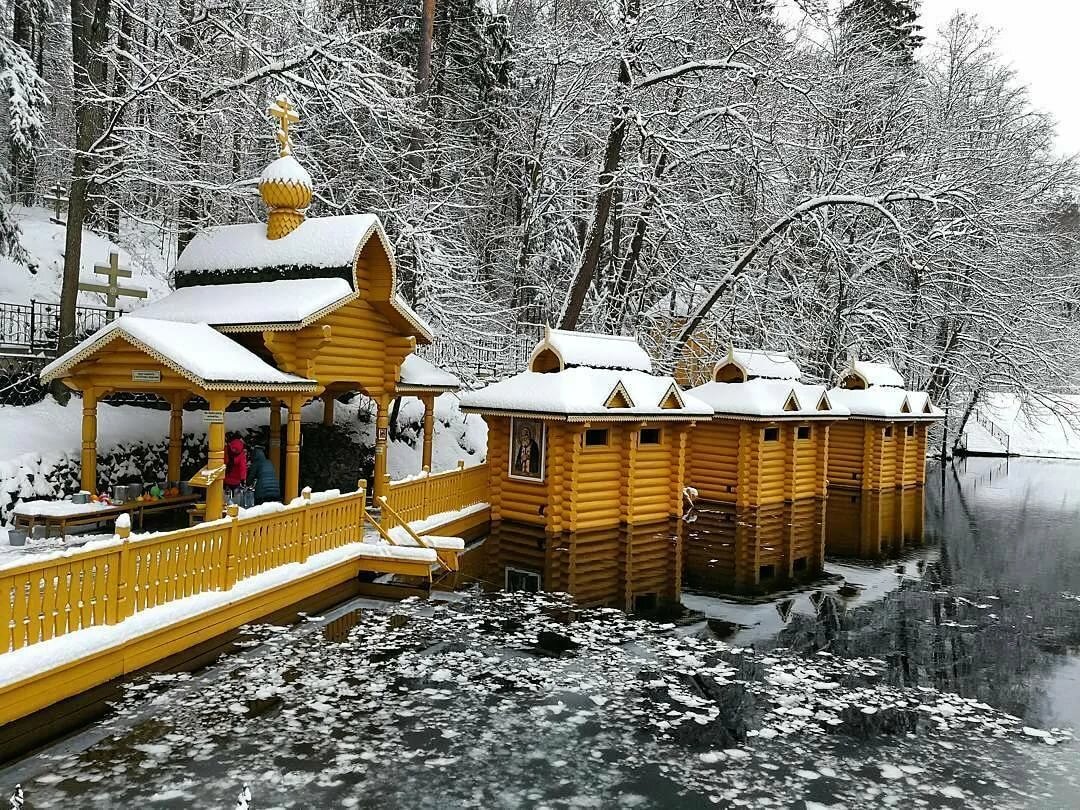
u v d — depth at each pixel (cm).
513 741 744
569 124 2680
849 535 1995
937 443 4122
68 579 758
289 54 1838
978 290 3197
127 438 1536
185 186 1817
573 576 1402
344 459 1992
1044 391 3675
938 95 3791
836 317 3197
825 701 889
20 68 2038
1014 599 1404
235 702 793
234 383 1155
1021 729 829
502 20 2994
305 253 1438
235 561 988
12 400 1478
